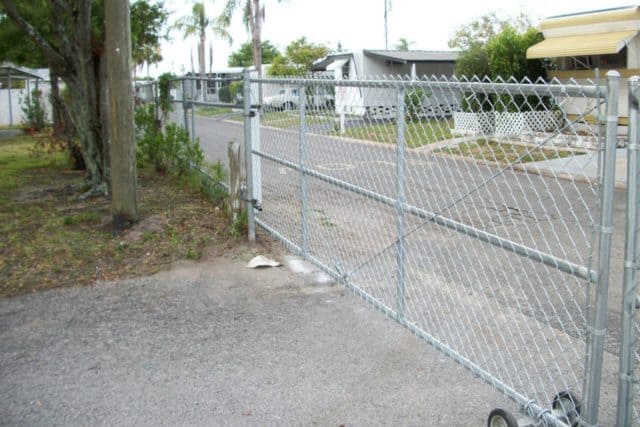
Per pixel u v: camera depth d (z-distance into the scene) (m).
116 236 7.38
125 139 7.45
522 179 10.74
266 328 4.88
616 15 14.38
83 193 9.98
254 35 31.86
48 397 3.89
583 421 2.95
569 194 9.63
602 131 2.77
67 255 6.68
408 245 7.03
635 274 2.70
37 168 13.27
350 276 5.82
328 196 9.42
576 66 16.14
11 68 23.45
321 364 4.25
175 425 3.56
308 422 3.57
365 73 24.59
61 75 9.71
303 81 5.55
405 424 3.52
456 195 9.56
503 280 5.84
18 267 6.35
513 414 3.55
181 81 10.83
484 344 4.42
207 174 9.18
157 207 8.63
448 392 3.84
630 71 14.35
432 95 4.48
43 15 11.18
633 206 2.64
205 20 43.09
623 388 2.79
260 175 7.68
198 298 5.57
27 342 4.71
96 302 5.50
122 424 3.57
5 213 8.67
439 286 5.68
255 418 3.62
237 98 8.25
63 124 13.48
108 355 4.47
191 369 4.23
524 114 3.64
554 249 6.95
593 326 2.84
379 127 5.60
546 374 3.96
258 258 6.45
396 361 4.26
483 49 18.00
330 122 5.84
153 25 13.99
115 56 7.28
